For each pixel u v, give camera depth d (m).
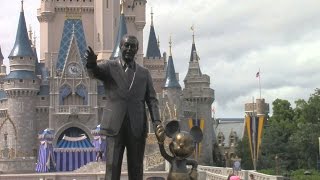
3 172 77.88
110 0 109.62
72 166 82.62
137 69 9.11
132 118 8.91
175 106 97.75
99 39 108.50
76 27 109.25
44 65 107.62
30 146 98.06
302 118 99.50
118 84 8.91
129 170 9.11
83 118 100.06
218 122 165.25
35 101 100.06
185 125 109.38
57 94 100.00
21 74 98.38
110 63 8.99
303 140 85.62
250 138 49.81
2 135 99.44
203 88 114.12
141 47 114.00
